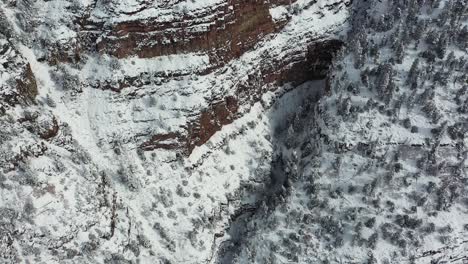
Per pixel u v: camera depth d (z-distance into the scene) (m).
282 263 62.88
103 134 66.38
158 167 68.19
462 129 68.75
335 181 67.56
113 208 62.03
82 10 65.50
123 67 66.62
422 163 66.75
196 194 68.44
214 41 69.44
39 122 60.22
